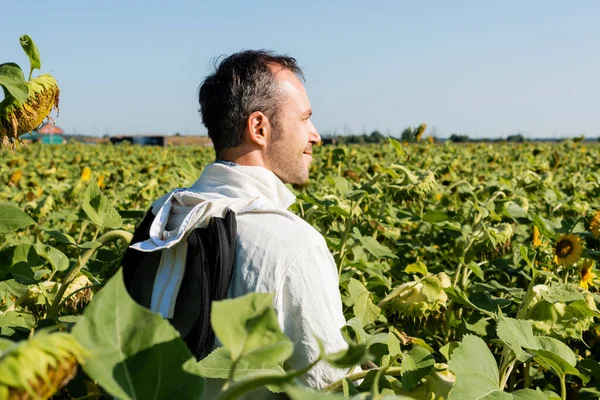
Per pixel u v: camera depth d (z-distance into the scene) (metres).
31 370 0.69
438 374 1.67
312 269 1.62
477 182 7.54
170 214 1.81
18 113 1.65
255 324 0.85
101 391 1.97
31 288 2.44
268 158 1.96
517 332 1.76
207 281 1.58
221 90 1.93
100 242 2.24
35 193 6.96
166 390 0.87
